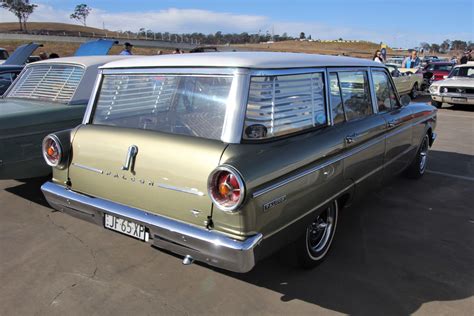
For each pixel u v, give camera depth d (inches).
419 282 129.6
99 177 122.1
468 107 582.6
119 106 127.1
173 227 105.7
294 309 115.6
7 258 140.9
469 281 130.9
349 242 155.6
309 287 125.9
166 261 140.4
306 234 126.3
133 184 114.4
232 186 95.1
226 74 107.7
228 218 98.7
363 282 129.0
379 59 609.0
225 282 128.0
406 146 195.2
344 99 143.2
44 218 174.7
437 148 316.2
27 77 225.5
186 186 104.2
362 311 115.2
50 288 123.9
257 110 107.8
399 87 636.7
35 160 181.5
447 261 142.9
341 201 148.6
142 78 122.7
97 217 123.8
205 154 101.7
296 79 120.2
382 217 179.9
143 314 112.3
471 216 182.5
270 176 101.2
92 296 120.2
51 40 2566.4
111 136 119.4
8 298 118.7
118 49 1732.3
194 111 110.8
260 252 102.1
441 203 197.5
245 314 113.0
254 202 97.5
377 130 157.9
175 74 115.9
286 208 108.7
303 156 113.1
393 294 123.0
